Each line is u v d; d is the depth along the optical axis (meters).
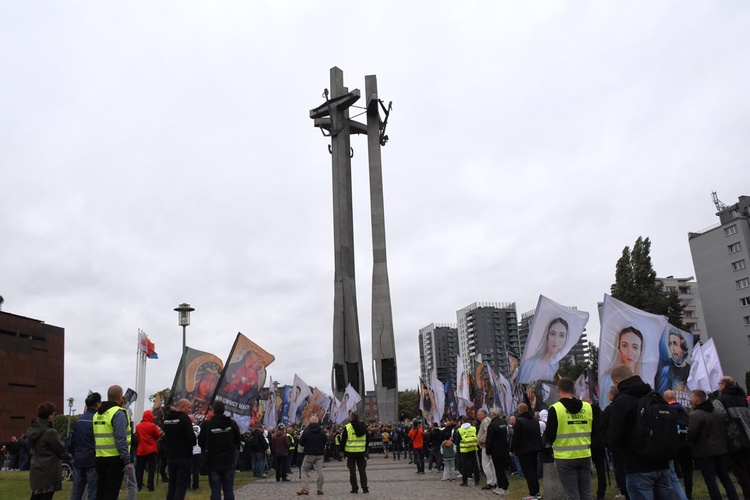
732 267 89.50
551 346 15.76
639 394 6.99
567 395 9.05
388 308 58.16
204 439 14.59
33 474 10.70
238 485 20.03
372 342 57.50
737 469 10.73
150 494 16.53
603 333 13.66
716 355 18.14
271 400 28.69
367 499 15.38
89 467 10.96
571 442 8.84
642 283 59.38
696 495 13.28
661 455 6.62
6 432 60.28
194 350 19.67
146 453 17.31
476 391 27.09
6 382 61.09
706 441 10.41
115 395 10.81
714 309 91.56
